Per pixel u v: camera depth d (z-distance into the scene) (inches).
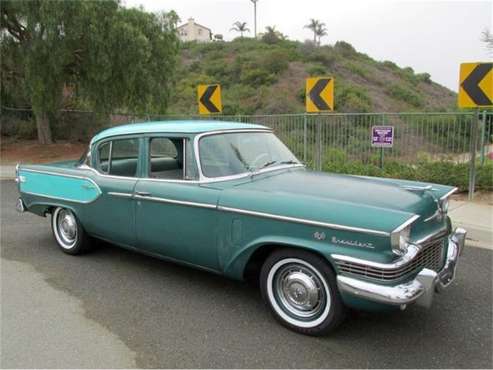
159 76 649.6
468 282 175.8
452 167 344.8
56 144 726.5
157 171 178.1
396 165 383.6
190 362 123.0
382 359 123.0
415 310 151.7
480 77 290.7
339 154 435.8
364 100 1473.9
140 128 179.3
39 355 127.1
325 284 129.7
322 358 123.9
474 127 305.9
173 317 149.6
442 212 146.4
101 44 555.5
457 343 130.6
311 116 464.8
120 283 179.9
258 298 164.1
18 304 161.0
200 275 187.2
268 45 2161.7
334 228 123.9
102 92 607.8
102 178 190.9
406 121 406.9
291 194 139.8
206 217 152.0
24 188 229.9
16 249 226.7
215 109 398.9
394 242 116.3
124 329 141.9
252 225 140.1
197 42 2439.7
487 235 234.2
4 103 755.4
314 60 1907.0
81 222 203.9
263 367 120.0
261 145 179.6
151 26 627.2
